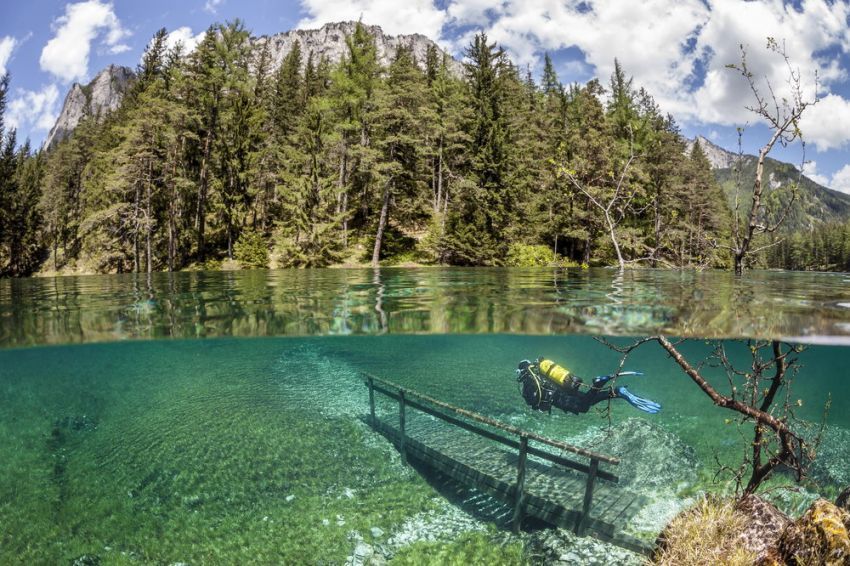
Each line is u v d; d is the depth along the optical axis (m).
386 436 11.40
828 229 73.56
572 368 20.19
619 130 41.38
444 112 41.94
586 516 7.37
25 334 7.29
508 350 23.48
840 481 8.32
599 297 8.17
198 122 39.91
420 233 42.66
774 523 5.54
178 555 7.51
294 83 59.72
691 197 35.91
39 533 8.10
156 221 37.00
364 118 37.47
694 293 8.42
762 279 12.14
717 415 12.90
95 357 17.86
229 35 42.62
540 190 38.34
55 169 55.50
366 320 7.79
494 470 9.09
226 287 12.11
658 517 7.64
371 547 7.54
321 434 11.57
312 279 15.48
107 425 12.70
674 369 20.27
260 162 43.62
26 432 12.50
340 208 38.91
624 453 10.05
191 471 9.94
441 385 15.92
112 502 8.95
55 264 44.28
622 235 28.77
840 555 4.25
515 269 22.69
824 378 24.17
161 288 11.88
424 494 9.12
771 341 5.82
